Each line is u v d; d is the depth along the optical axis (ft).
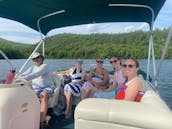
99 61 16.15
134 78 8.79
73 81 15.46
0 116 7.86
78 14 17.97
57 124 12.67
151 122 6.03
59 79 14.30
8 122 8.05
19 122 8.57
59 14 17.70
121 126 6.45
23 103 8.72
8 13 16.65
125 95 8.46
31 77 12.66
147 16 17.34
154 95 7.88
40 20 18.67
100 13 17.84
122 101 7.04
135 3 15.21
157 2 14.10
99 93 15.71
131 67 9.37
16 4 14.66
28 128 9.11
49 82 13.38
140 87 8.49
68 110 13.74
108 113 6.56
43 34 21.12
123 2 15.12
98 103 6.97
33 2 14.60
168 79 38.37
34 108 9.37
